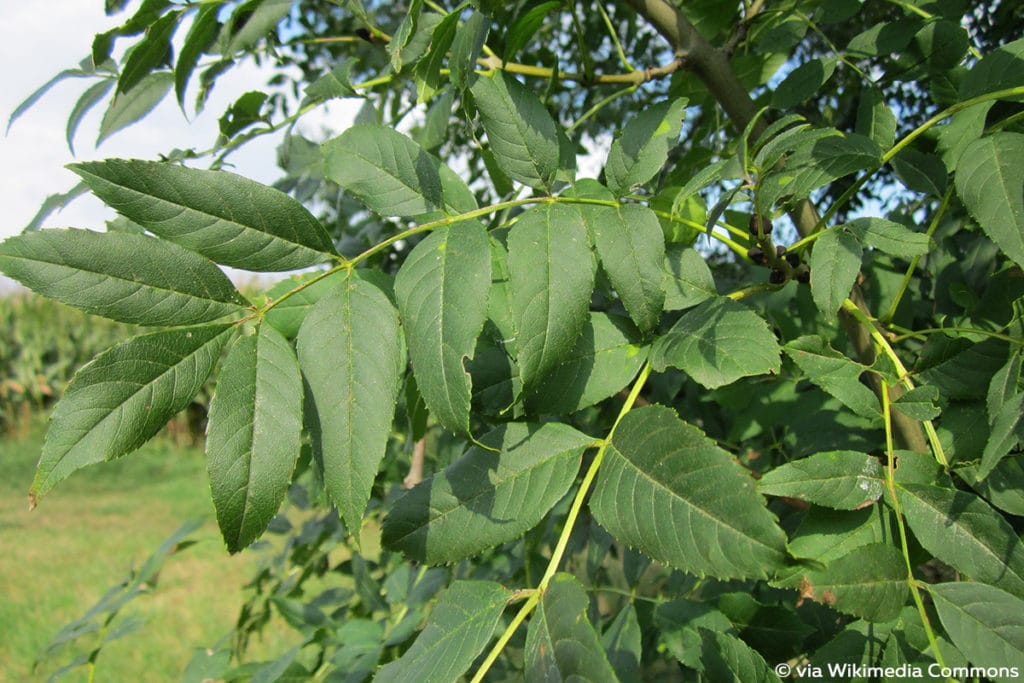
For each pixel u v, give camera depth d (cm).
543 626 27
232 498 26
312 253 30
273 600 65
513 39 40
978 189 30
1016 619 26
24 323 444
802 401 52
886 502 30
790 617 40
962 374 34
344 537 80
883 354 35
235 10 46
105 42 44
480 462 31
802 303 54
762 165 33
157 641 180
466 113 36
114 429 26
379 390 28
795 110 70
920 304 55
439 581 61
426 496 31
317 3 80
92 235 28
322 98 55
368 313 28
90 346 456
